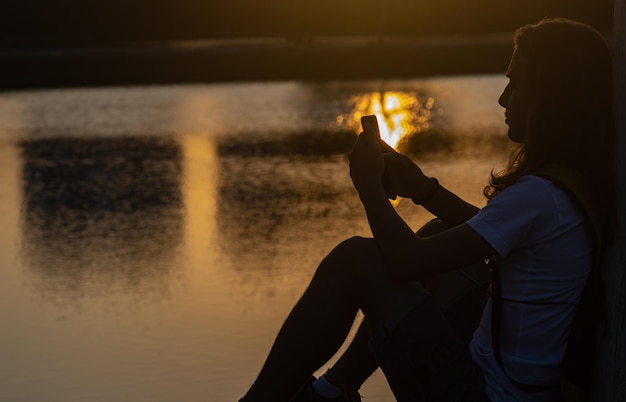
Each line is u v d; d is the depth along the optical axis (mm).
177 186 10164
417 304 2486
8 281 6344
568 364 2375
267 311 5457
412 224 7512
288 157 12141
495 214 2359
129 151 13266
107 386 4309
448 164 11016
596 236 2348
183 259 6836
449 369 2473
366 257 2498
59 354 4777
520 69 2451
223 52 31391
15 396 4207
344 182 10055
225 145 13602
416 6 54469
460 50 32438
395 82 26359
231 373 4461
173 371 4488
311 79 28359
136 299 5797
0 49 43500
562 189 2344
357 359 2807
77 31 50844
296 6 48875
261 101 21250
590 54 2389
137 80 29812
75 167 11836
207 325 5207
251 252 6980
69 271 6574
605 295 2383
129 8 51250
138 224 8203
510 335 2420
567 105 2381
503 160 11281
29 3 50281
